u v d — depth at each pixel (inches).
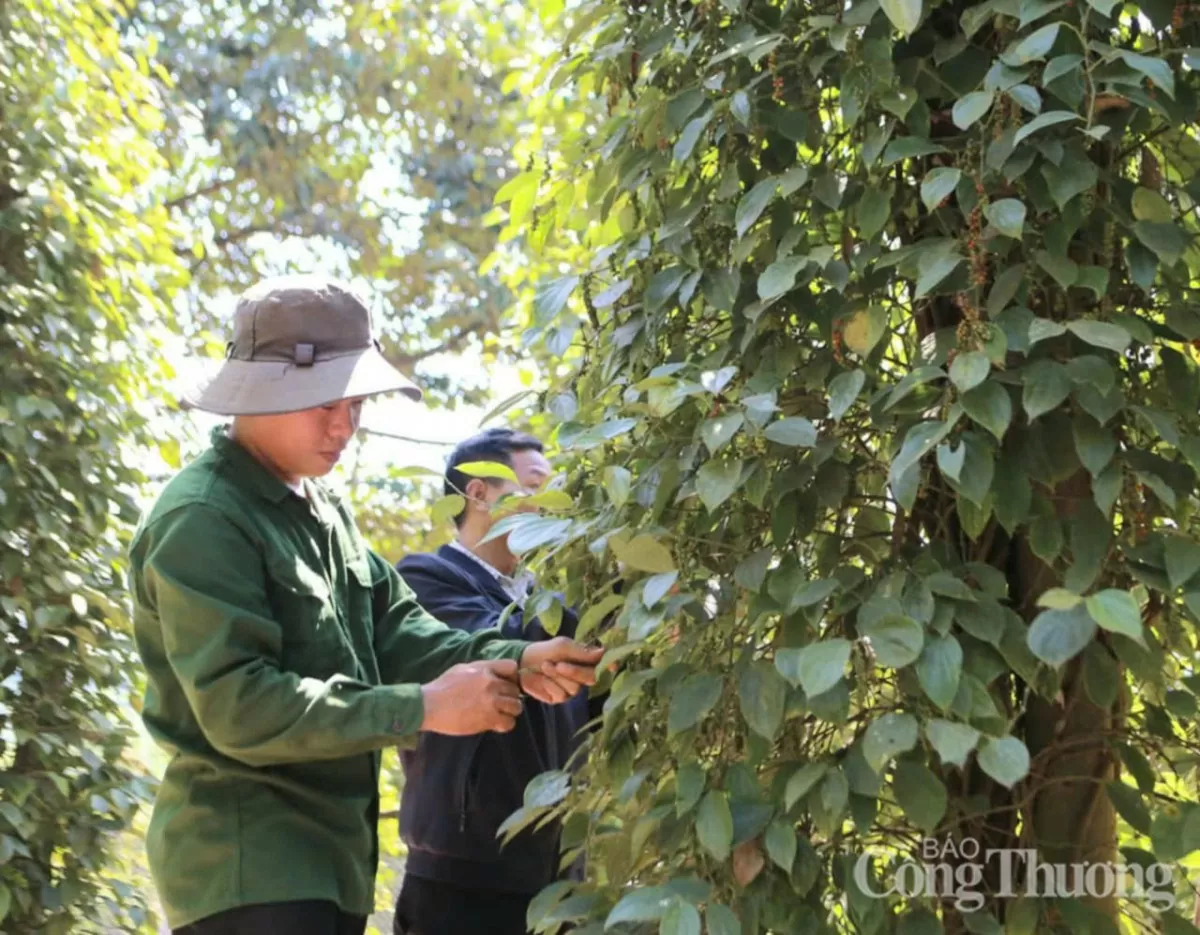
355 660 66.6
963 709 43.9
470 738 82.1
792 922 47.4
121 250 120.1
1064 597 41.0
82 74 122.0
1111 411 43.6
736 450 51.6
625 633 56.5
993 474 45.3
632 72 61.0
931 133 53.2
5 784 101.4
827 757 47.6
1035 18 45.2
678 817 47.7
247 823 62.0
